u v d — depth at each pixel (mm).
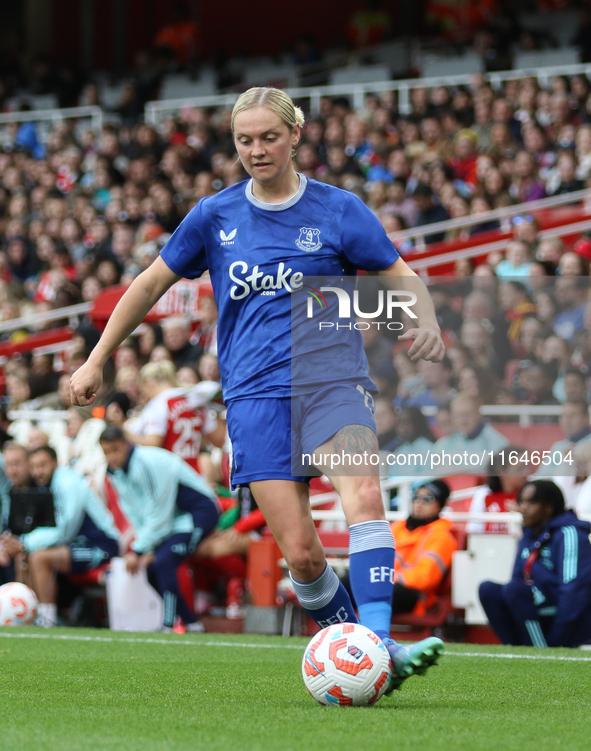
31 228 53312
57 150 62812
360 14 73312
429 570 21969
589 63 56656
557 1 68938
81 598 26719
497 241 38031
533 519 19750
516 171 42500
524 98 49719
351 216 11219
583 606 19141
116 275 42562
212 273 11531
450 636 22812
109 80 75500
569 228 38719
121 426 27188
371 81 63906
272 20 82562
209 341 32938
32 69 79938
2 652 16531
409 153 49812
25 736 8727
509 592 19672
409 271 11188
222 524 26406
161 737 8664
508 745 8367
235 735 8758
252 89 11141
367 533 10820
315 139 53219
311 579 11211
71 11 86812
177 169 53562
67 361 34969
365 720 9570
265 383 11016
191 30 79500
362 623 10828
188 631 24281
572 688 12375
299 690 11922
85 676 13305
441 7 70750
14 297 44156
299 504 10969
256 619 23938
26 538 26031
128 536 26047
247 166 11031
